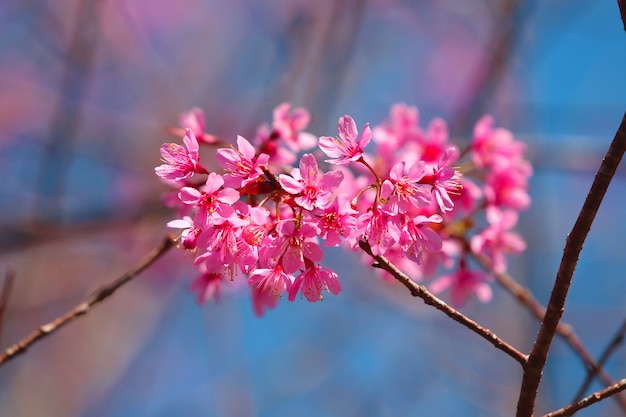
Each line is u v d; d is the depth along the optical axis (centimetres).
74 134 816
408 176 304
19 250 784
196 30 1109
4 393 956
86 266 980
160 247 405
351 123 311
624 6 265
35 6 1037
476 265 582
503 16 868
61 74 1080
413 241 313
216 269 302
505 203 486
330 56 816
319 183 294
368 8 1055
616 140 262
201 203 300
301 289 303
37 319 986
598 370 393
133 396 998
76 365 1003
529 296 496
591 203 269
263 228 298
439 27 1055
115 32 1076
